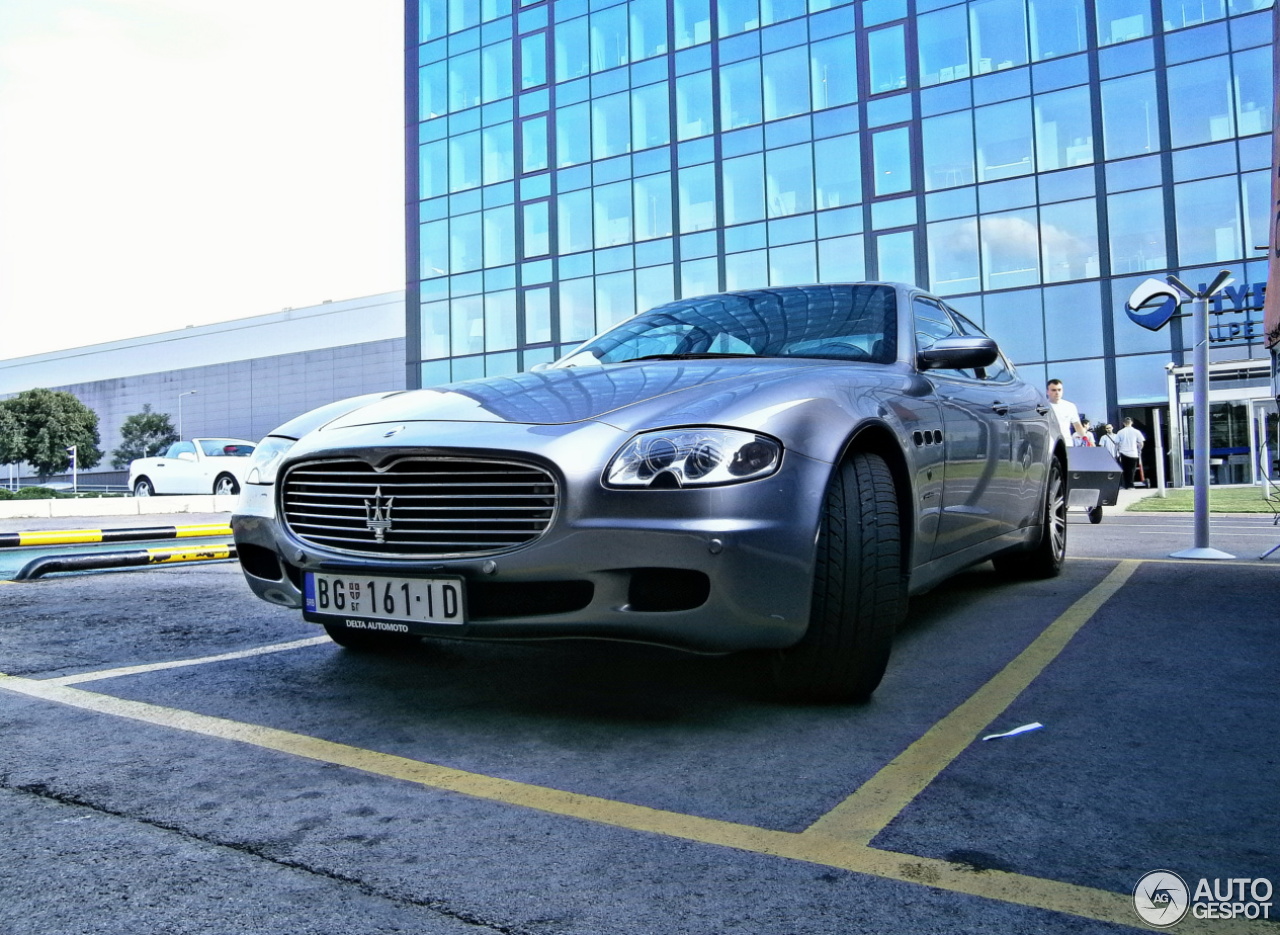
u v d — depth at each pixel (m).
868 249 21.73
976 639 3.27
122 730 2.31
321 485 2.50
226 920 1.34
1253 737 2.13
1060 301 19.67
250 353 73.38
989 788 1.85
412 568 2.27
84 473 70.88
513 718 2.38
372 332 67.38
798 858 1.54
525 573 2.17
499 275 27.16
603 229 25.42
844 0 22.19
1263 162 17.95
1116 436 16.69
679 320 3.53
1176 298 18.28
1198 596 3.98
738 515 2.13
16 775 1.97
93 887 1.45
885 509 2.42
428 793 1.86
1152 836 1.61
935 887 1.43
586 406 2.40
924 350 3.15
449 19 28.33
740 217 23.42
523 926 1.32
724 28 23.75
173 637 3.54
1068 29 19.75
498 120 27.31
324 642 3.41
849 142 22.05
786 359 2.93
